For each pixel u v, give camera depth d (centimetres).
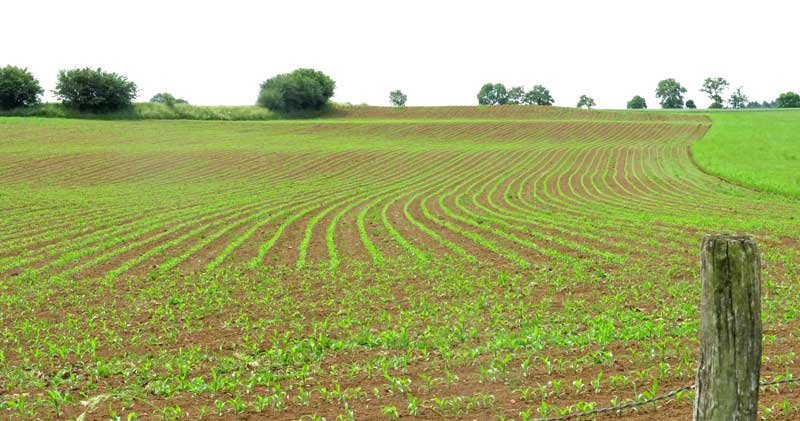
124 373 1118
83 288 1925
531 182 5316
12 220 3494
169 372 1109
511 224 3153
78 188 4875
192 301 1716
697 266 1997
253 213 3772
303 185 5216
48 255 2544
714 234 582
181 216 3638
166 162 6244
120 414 941
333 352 1215
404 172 6038
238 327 1443
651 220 3181
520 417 857
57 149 6769
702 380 583
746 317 558
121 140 7612
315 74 13100
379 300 1669
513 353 1138
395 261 2259
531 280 1855
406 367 1107
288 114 12050
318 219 3522
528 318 1414
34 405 972
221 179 5503
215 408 947
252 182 5356
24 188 4822
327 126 9750
